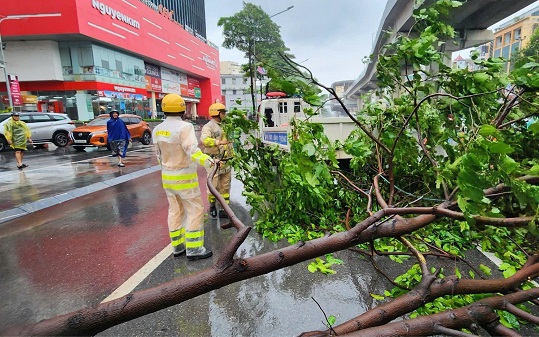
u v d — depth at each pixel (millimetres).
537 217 1521
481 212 1546
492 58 3246
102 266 3609
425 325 1368
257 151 4527
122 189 7715
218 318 2529
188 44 55406
